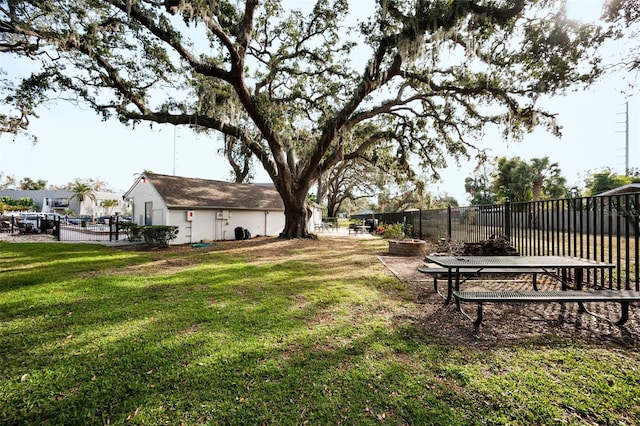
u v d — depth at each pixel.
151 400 2.11
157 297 4.70
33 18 8.59
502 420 1.87
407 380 2.33
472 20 7.92
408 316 3.80
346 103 12.87
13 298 4.63
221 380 2.35
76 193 48.16
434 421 1.88
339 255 9.66
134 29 9.63
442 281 5.75
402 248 9.58
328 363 2.60
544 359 2.63
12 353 2.84
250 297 4.68
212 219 15.68
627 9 6.36
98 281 5.74
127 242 14.38
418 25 8.10
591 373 2.39
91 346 2.97
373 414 1.95
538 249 6.30
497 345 2.93
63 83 10.77
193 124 12.17
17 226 20.78
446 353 2.77
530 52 7.82
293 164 15.68
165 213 14.10
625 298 3.19
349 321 3.63
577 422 1.85
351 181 36.47
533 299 3.21
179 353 2.80
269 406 2.04
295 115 14.16
